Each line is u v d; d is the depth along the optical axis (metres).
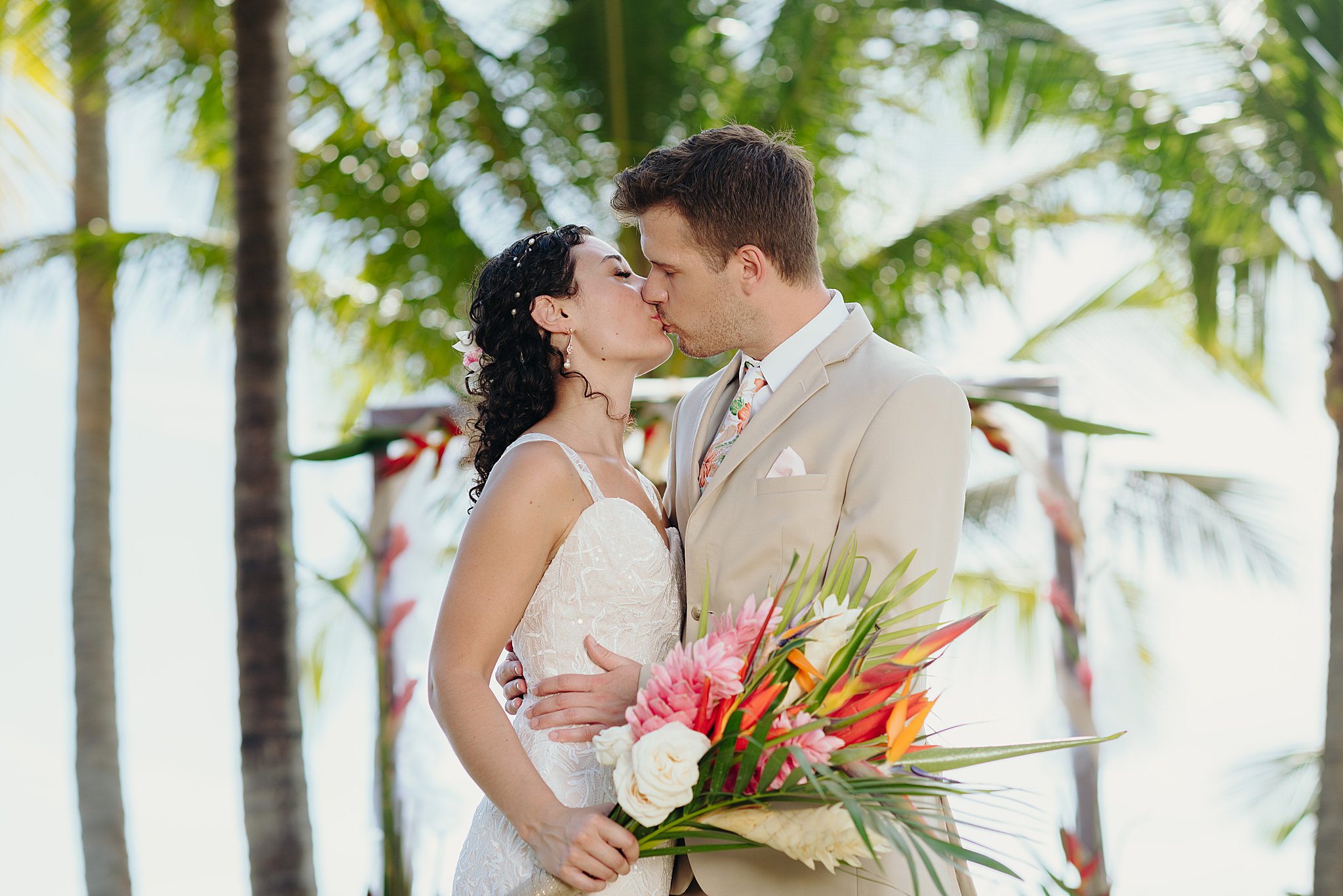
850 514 2.16
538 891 2.06
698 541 2.26
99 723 8.43
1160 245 7.32
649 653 2.25
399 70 6.55
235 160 5.54
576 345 2.35
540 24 6.52
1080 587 4.12
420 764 3.82
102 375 8.60
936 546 2.13
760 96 6.75
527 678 2.29
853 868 2.07
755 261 2.28
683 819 1.98
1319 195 6.58
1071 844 3.47
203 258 7.13
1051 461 4.22
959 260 7.23
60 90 8.09
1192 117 6.64
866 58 6.89
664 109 6.33
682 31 6.22
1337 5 6.05
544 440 2.25
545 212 6.69
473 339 2.46
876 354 2.29
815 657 1.93
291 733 5.27
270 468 5.37
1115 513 7.52
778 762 1.84
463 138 6.57
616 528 2.23
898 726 1.87
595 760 2.18
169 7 6.24
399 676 3.93
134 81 6.74
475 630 2.14
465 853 2.26
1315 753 7.73
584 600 2.21
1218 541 7.41
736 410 2.36
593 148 6.52
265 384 5.41
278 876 5.14
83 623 8.45
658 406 3.90
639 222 2.37
